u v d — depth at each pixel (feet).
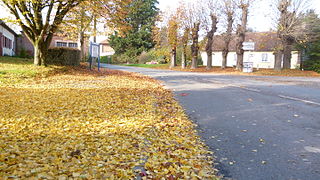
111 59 179.32
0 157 12.74
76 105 27.35
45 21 57.72
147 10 179.83
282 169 12.40
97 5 61.21
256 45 144.66
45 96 32.12
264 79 61.31
